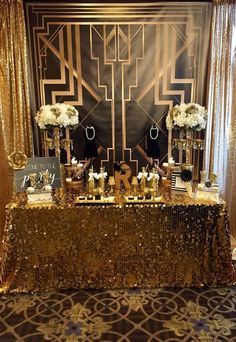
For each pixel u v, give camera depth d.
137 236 2.52
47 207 2.45
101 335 2.08
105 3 2.80
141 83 2.98
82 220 2.48
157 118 3.05
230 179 3.18
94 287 2.56
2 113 2.93
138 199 2.54
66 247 2.52
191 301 2.41
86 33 2.87
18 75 2.86
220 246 2.55
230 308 2.33
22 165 2.66
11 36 2.79
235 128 3.08
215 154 3.08
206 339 2.04
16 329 2.14
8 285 2.52
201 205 2.49
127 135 3.08
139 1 2.80
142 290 2.54
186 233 2.53
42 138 3.07
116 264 2.56
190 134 2.88
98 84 2.97
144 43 2.90
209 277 2.58
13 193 2.87
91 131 3.03
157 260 2.56
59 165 2.76
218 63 2.90
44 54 2.90
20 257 2.52
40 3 2.79
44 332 2.11
